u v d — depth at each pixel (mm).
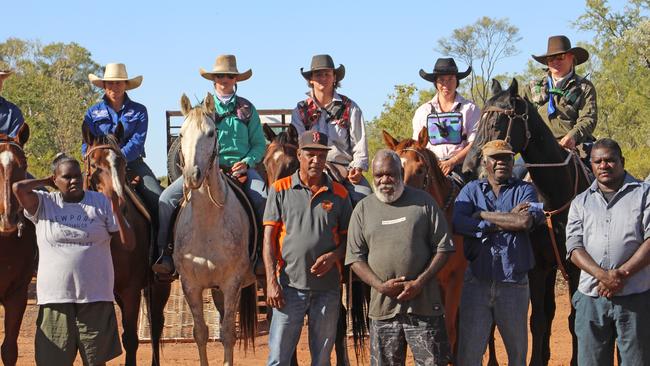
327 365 7160
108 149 8539
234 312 8289
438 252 6559
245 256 8383
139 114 9742
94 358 7137
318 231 7039
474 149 8297
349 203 7242
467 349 7258
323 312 7102
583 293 6812
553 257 8234
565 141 8828
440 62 10086
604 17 40094
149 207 9328
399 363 6688
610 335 6785
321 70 9648
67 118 41125
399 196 6605
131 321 8656
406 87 32844
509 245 7113
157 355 9328
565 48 9492
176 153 9234
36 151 38594
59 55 68625
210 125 7824
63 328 7086
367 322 9906
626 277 6520
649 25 34594
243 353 12352
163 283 9250
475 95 47719
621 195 6676
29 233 8367
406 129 31547
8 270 8188
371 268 6648
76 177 7109
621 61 34688
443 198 8578
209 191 8000
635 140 33062
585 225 6793
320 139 7191
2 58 67375
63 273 7027
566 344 12367
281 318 7078
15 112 9281
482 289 7195
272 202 7156
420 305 6523
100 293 7137
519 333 7141
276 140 9117
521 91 9844
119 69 9789
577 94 9383
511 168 7355
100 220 7145
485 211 7215
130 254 8508
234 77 9641
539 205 7145
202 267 8156
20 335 14273
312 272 7004
